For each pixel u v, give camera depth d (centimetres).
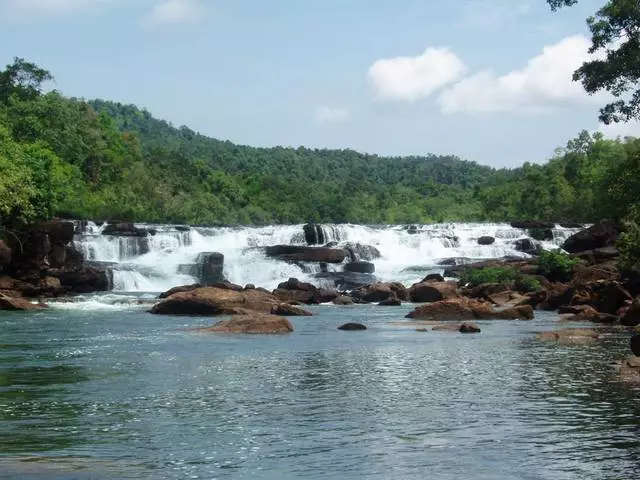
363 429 1125
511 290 4362
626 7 4916
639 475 882
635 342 1770
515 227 7212
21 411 1253
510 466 923
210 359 1927
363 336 2522
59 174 7575
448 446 1022
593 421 1174
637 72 5162
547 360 1898
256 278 5444
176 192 11550
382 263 5969
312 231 6494
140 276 5162
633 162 5897
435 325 2956
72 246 5366
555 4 4809
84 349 2142
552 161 12719
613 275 4291
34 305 3788
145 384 1532
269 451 997
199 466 923
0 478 853
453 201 15662
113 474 880
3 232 4844
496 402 1336
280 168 19988
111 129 12888
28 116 9194
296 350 2125
